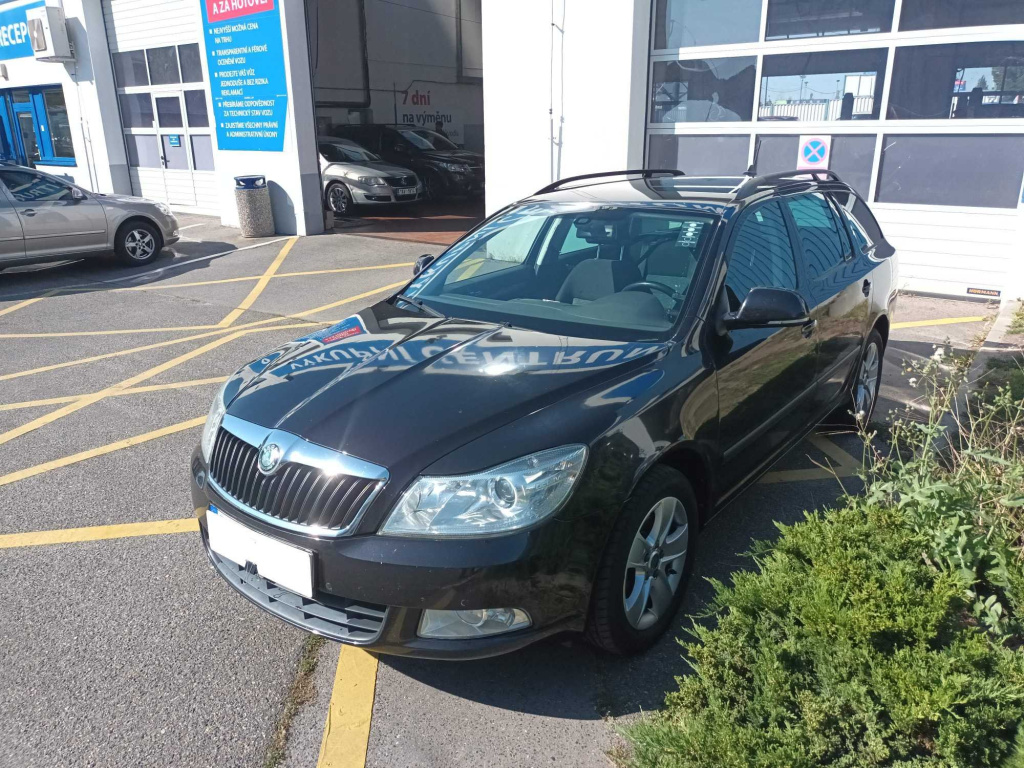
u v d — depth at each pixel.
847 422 5.02
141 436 5.20
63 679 2.87
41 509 4.21
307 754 2.52
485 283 3.86
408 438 2.54
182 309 8.68
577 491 2.51
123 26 15.47
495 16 9.69
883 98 8.09
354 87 20.14
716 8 8.74
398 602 2.42
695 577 3.44
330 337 3.46
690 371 3.06
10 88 18.52
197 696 2.78
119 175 16.70
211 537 2.87
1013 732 2.21
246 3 12.11
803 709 2.24
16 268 11.27
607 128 9.26
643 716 2.62
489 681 2.84
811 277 4.16
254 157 13.16
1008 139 7.60
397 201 15.02
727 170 9.17
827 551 2.69
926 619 2.35
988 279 8.03
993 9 7.38
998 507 3.01
